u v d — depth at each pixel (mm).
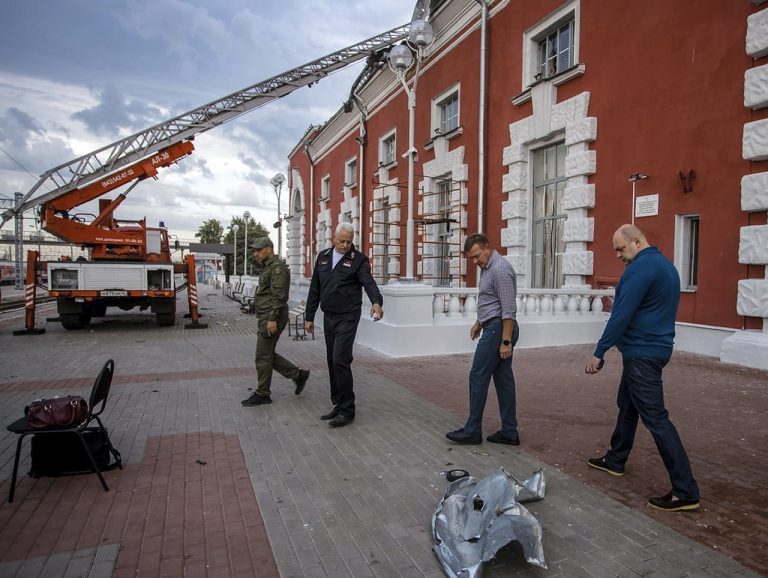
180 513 3221
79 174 13406
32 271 12219
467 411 5379
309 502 3361
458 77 14539
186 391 6305
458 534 2742
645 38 9086
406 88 10242
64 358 8781
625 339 3354
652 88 8969
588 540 2865
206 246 24953
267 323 5586
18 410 5566
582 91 10375
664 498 3230
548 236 11789
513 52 12336
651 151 8992
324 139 27328
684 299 8578
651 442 4371
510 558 2717
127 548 2822
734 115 7723
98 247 13656
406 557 2736
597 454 4145
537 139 11523
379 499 3400
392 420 5090
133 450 4301
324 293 5082
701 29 8164
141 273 12688
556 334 9453
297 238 35438
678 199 8555
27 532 2996
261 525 3072
